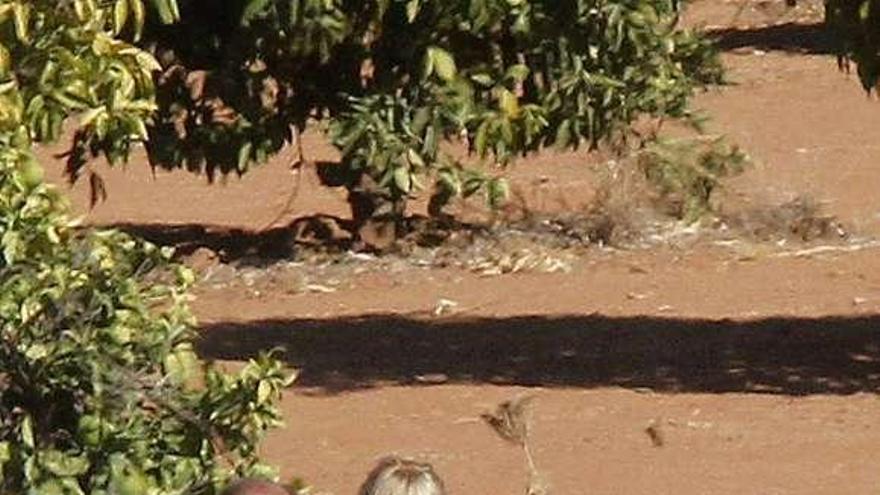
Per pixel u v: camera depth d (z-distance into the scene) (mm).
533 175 31781
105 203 32875
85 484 10672
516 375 20375
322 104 26375
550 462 17031
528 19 23828
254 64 26031
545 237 27484
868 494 16031
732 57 45281
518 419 13039
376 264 26734
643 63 25094
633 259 26281
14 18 10750
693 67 27188
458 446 17641
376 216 27312
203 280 26281
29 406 10656
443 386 19875
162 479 10773
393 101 25078
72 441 10656
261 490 8422
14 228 10453
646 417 18422
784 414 18453
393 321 23469
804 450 17266
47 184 11289
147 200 33094
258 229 29984
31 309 10461
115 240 10844
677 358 20891
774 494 16062
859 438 17578
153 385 10781
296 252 27531
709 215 27656
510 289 25000
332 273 26375
